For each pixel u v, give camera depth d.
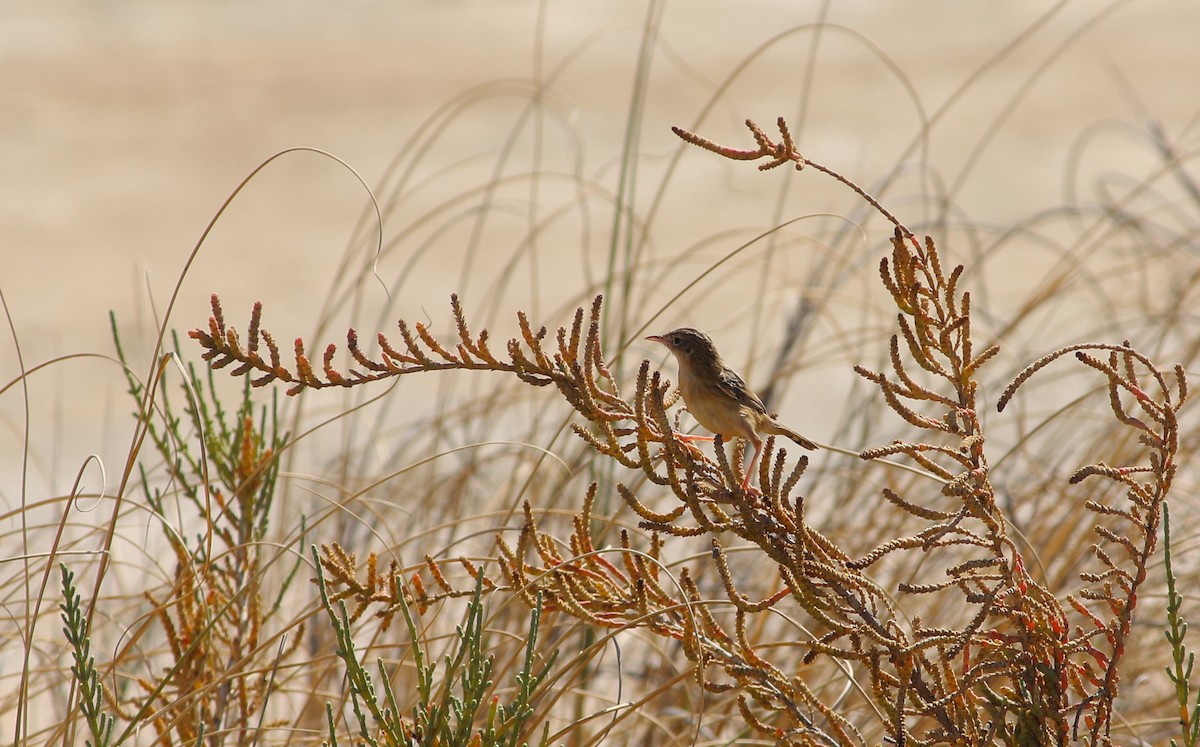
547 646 9.02
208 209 29.45
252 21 45.41
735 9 46.06
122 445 17.62
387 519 10.76
